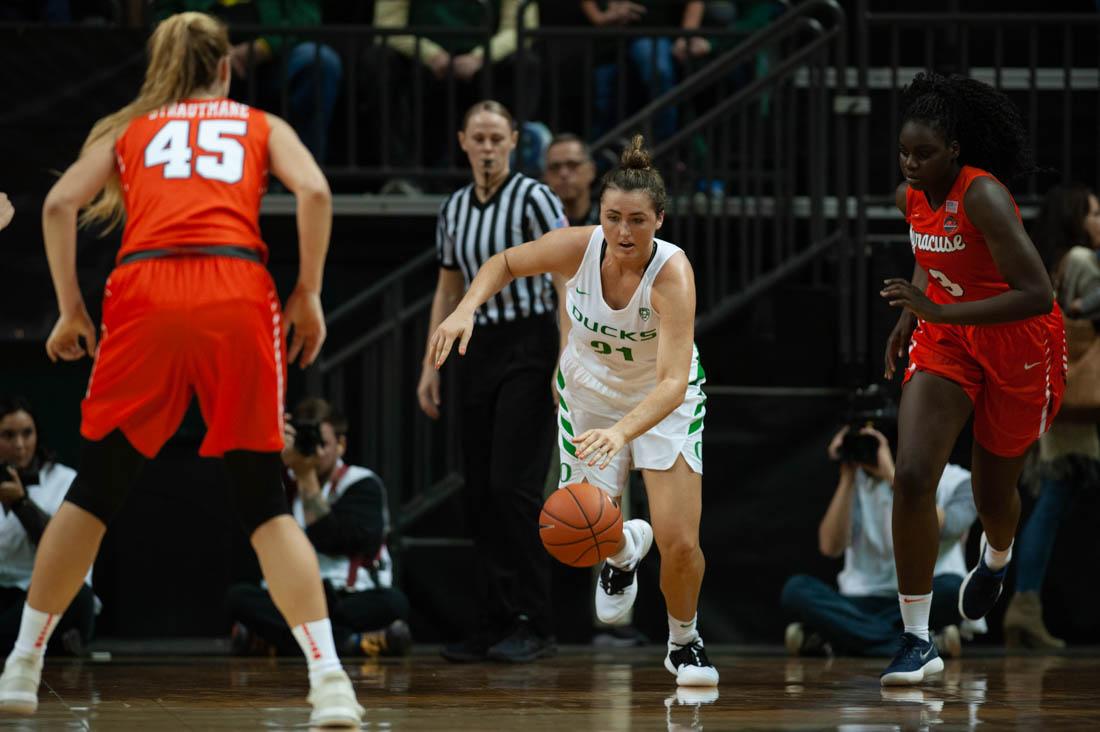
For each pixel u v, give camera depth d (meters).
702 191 17.52
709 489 15.55
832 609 13.55
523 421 12.30
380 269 16.98
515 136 12.67
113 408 7.04
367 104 17.81
